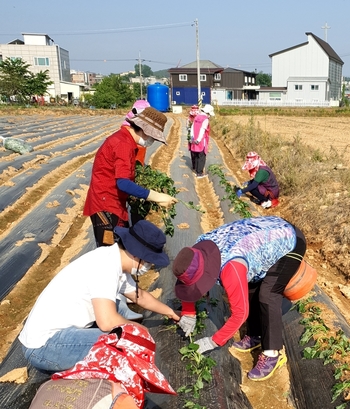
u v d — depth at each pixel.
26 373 3.80
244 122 32.97
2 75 46.56
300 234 3.77
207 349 3.71
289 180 10.34
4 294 5.46
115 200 4.57
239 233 3.59
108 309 3.07
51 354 3.24
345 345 4.15
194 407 3.37
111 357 2.47
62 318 3.24
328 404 3.60
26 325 3.33
